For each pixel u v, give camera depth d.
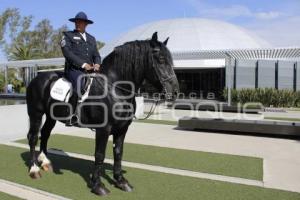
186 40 40.97
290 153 8.40
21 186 5.78
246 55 24.05
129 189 5.51
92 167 7.02
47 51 52.00
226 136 10.80
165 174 6.48
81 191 5.51
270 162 7.48
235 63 29.33
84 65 5.41
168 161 7.52
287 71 29.77
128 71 5.14
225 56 25.08
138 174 6.47
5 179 6.18
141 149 8.77
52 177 6.29
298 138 10.48
